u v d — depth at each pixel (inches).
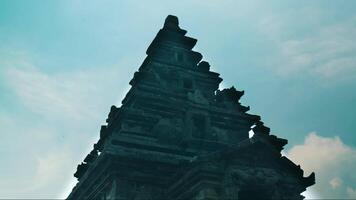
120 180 850.1
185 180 807.1
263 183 796.0
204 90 1197.7
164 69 1170.0
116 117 1049.5
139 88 1092.5
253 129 1154.0
